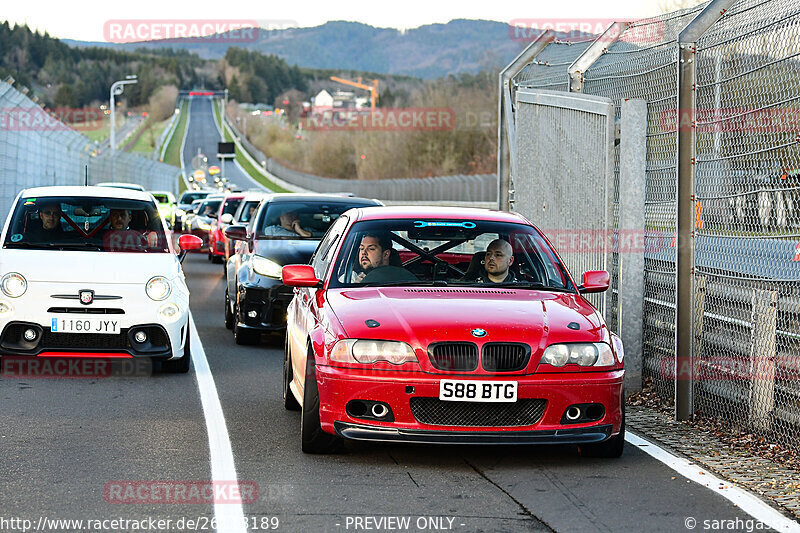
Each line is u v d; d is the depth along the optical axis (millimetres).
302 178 139500
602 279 8789
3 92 28312
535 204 13891
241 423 8742
